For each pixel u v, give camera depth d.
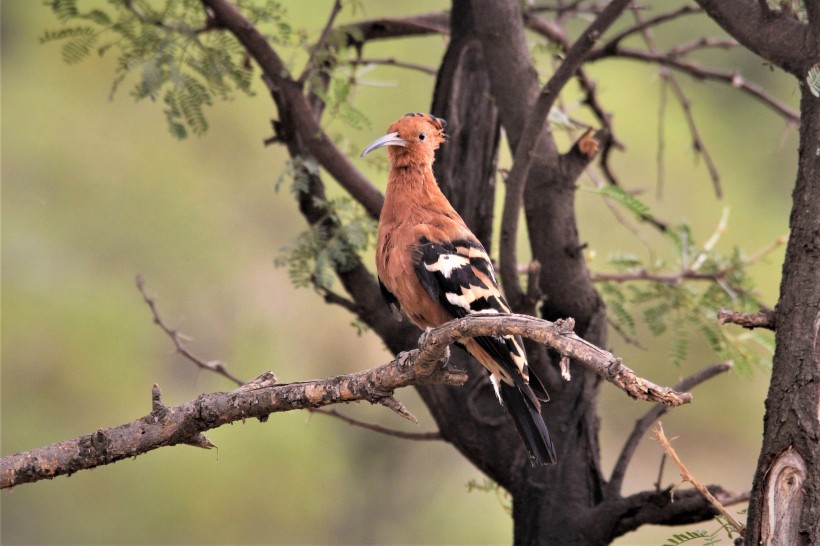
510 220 8.12
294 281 9.51
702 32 21.62
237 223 19.00
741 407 19.95
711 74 11.80
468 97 9.52
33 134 18.75
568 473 8.63
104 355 17.91
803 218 6.13
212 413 6.58
